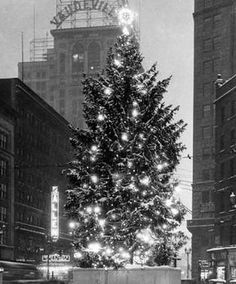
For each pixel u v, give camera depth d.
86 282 21.33
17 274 62.47
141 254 21.89
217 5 110.12
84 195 22.03
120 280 21.11
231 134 77.44
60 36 189.00
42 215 108.69
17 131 97.75
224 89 82.00
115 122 22.20
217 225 78.75
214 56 109.69
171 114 22.50
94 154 22.17
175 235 21.95
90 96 22.86
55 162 119.69
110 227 21.98
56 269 86.06
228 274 71.69
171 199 22.08
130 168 21.69
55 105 186.62
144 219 21.50
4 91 98.44
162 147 22.28
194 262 99.38
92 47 186.50
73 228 23.14
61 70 187.62
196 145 108.06
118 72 22.92
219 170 80.50
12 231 91.62
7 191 91.44
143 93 22.58
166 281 20.72
